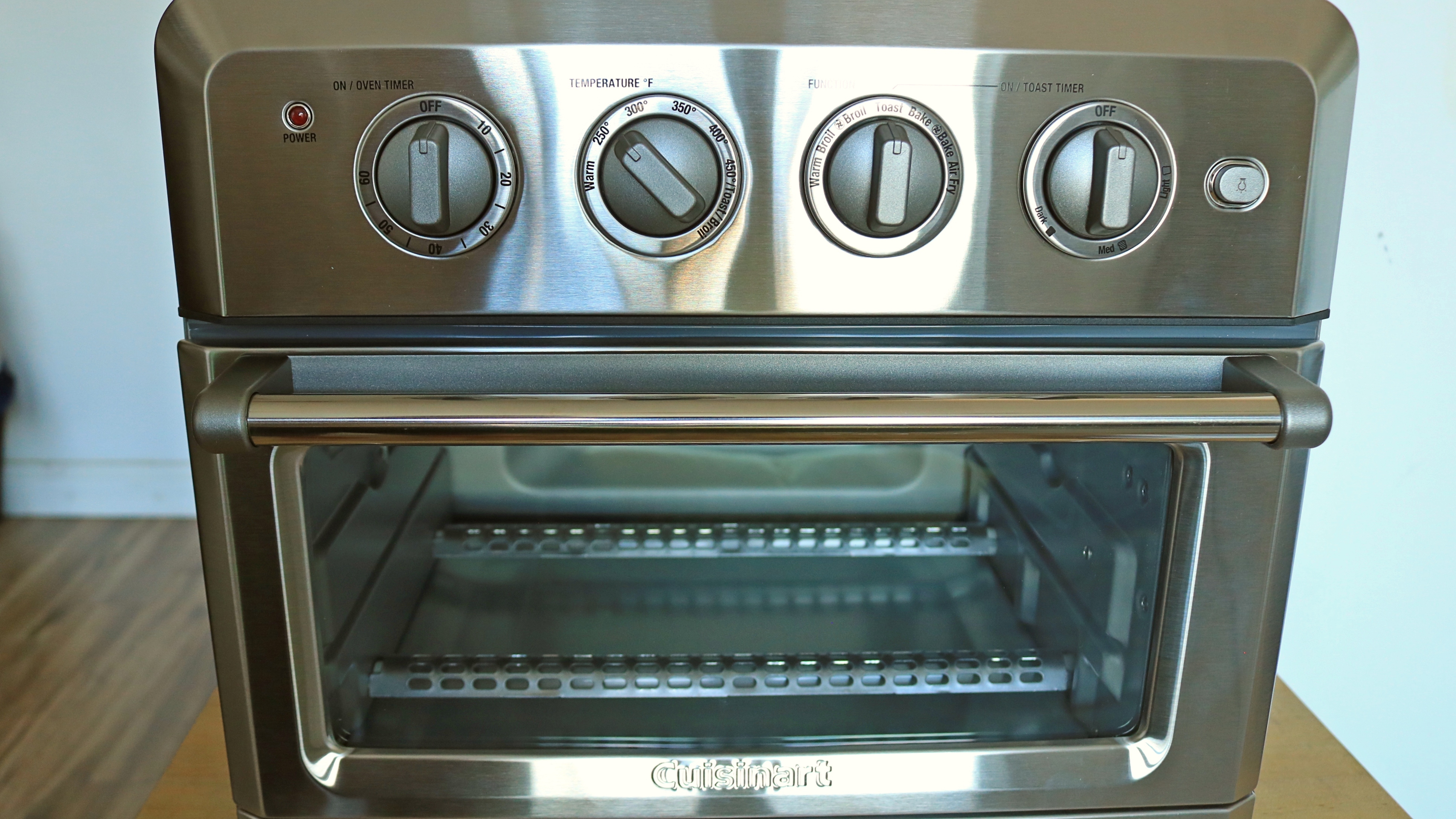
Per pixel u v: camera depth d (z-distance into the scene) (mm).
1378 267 1055
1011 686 587
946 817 557
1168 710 540
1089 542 561
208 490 481
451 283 457
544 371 485
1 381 1979
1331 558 1150
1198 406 460
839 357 489
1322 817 670
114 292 1978
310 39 429
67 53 1819
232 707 520
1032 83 446
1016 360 494
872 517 632
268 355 478
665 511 627
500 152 440
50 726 1379
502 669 583
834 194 451
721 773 537
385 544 573
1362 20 999
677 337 485
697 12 438
